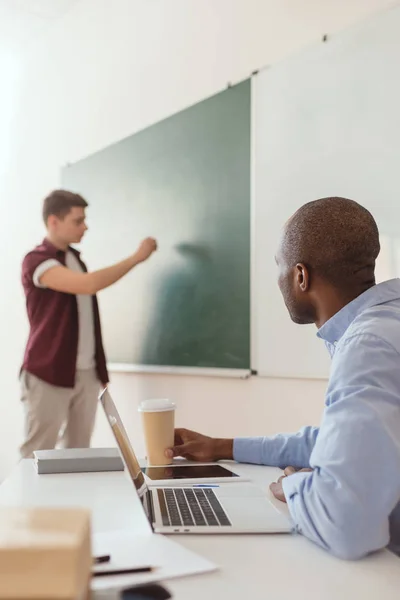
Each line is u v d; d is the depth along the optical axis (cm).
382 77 193
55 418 268
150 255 286
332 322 102
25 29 400
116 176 324
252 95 243
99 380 287
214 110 262
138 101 313
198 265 266
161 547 76
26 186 412
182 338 274
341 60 207
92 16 354
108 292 326
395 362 87
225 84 258
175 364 277
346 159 204
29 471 131
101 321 331
